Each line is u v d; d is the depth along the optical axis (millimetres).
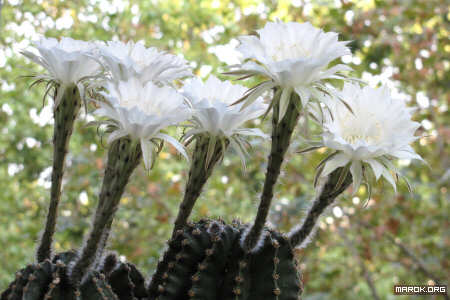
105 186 733
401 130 748
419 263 2324
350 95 762
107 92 778
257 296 755
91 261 741
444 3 2529
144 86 755
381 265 3088
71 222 2275
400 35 2701
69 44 791
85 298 742
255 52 721
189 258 770
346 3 2523
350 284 2816
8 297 783
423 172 2771
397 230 2520
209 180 835
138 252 2373
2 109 3096
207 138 775
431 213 2660
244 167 774
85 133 2658
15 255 2754
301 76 697
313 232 804
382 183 824
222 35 2758
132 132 709
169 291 762
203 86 805
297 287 769
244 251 757
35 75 790
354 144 741
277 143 719
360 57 2656
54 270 754
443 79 2771
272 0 2740
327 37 724
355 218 2539
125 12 2725
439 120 2764
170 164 2637
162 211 2531
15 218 3010
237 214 2627
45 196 2807
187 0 2750
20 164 3236
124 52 765
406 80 2627
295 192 2377
